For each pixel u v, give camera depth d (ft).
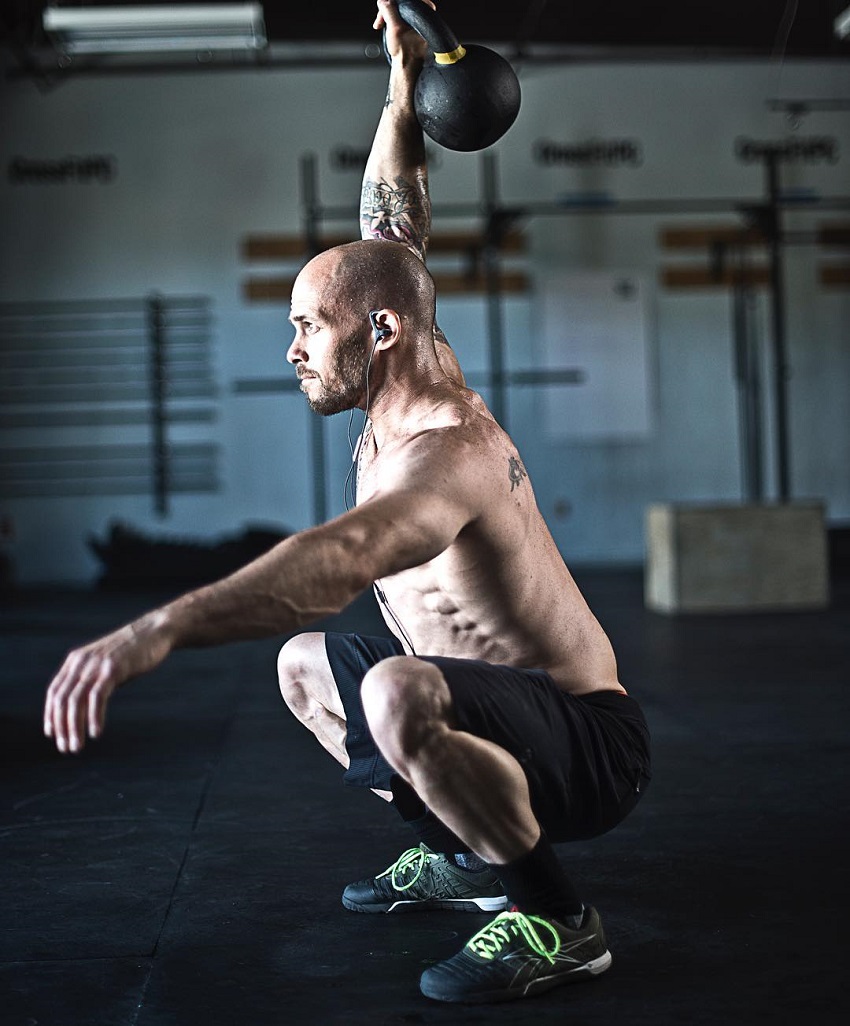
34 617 22.72
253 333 31.14
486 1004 4.72
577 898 4.95
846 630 18.15
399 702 4.40
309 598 3.94
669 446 31.73
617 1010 4.65
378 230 6.15
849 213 32.07
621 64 31.63
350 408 5.02
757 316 31.89
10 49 30.53
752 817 7.72
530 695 4.70
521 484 4.79
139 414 30.78
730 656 15.76
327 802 8.42
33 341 30.68
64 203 30.78
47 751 10.50
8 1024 4.60
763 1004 4.67
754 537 20.90
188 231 31.01
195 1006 4.77
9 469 30.50
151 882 6.52
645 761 5.18
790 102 31.58
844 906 5.87
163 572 28.40
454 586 4.80
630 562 31.09
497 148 31.55
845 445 32.09
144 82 30.89
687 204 31.12
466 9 28.35
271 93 31.12
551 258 31.65
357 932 5.65
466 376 31.53
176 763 9.91
